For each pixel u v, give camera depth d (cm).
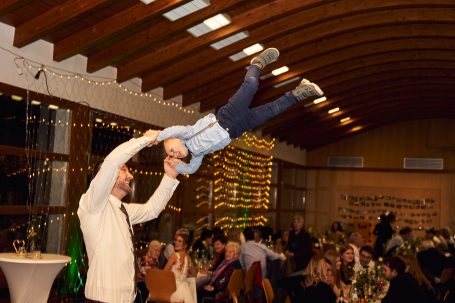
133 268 365
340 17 940
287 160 1875
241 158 1477
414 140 1995
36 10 679
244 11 874
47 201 786
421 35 1076
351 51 1177
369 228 1973
